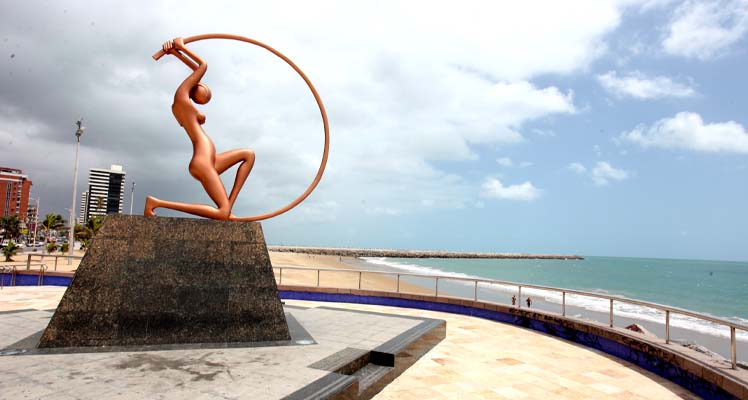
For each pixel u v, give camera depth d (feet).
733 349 17.35
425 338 23.75
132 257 19.88
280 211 24.02
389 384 18.56
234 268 21.17
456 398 17.17
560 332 29.07
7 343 18.62
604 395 17.97
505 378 19.89
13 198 312.91
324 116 26.12
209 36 24.41
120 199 351.67
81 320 18.71
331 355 18.39
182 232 20.79
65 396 12.78
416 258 393.50
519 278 185.37
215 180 22.81
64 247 163.43
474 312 36.99
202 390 13.65
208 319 20.22
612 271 261.03
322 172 25.64
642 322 69.31
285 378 15.08
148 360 16.87
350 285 94.17
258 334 20.75
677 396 18.02
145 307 19.52
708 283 185.26
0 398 12.50
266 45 25.38
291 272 119.14
